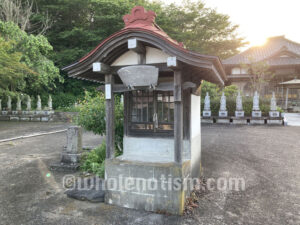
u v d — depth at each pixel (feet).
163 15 69.56
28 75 52.80
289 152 21.33
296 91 79.10
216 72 10.49
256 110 43.01
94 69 10.27
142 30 9.27
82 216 9.87
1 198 11.82
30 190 12.84
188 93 12.05
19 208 10.71
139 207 10.39
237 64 81.30
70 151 17.02
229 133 32.68
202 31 85.35
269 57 80.94
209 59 8.89
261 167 16.92
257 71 74.38
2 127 42.39
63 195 12.06
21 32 48.55
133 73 9.88
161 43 9.27
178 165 9.87
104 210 10.37
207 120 45.65
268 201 11.32
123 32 9.55
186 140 12.08
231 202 11.20
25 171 16.34
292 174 15.30
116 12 65.05
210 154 20.95
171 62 9.23
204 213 10.09
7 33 46.62
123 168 10.55
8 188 13.16
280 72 80.89
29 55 50.01
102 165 14.75
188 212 10.09
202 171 16.08
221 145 24.79
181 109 9.95
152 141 12.91
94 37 63.77
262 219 9.64
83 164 16.65
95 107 16.92
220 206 10.77
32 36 49.14
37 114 54.03
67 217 9.81
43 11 65.98
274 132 32.76
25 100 60.39
